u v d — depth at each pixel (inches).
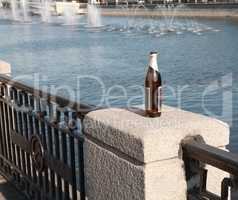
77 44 1555.1
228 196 94.2
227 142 108.0
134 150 101.3
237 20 2613.2
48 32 2186.3
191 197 101.8
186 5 3277.6
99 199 120.4
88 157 124.0
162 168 100.3
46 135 166.2
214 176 109.2
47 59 1141.7
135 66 983.0
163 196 101.1
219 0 3240.7
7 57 1207.6
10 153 213.2
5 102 207.9
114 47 1432.1
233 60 1065.5
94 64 1032.2
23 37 1902.1
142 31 2111.2
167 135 99.7
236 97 601.3
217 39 1656.0
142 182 100.3
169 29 2203.5
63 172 152.7
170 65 1026.1
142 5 3683.6
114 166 110.8
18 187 207.8
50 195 167.8
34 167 181.3
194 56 1181.7
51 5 3806.6
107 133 111.7
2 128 218.5
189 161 101.6
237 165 87.1
